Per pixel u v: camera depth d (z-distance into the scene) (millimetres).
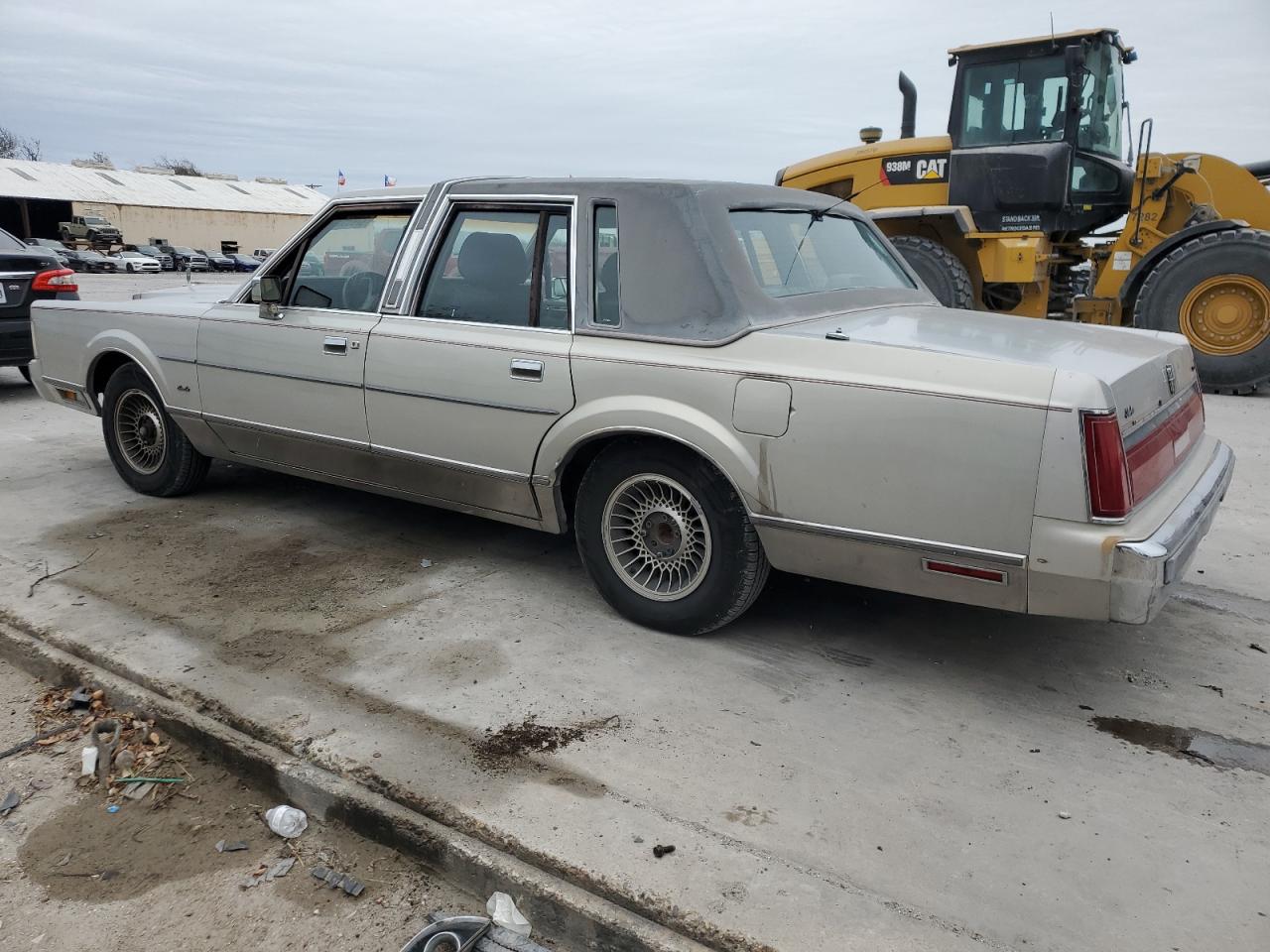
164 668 3389
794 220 4035
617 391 3510
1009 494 2855
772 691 3332
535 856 2432
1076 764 2912
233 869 2576
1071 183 9703
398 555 4602
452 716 3109
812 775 2816
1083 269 12461
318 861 2609
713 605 3572
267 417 4672
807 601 4137
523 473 3842
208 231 60062
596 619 3908
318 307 4500
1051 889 2355
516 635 3742
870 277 4254
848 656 3613
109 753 3080
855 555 3197
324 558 4543
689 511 3586
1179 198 9852
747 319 3355
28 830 2721
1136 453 2916
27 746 3119
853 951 2133
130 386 5328
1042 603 2934
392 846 2645
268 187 71312
